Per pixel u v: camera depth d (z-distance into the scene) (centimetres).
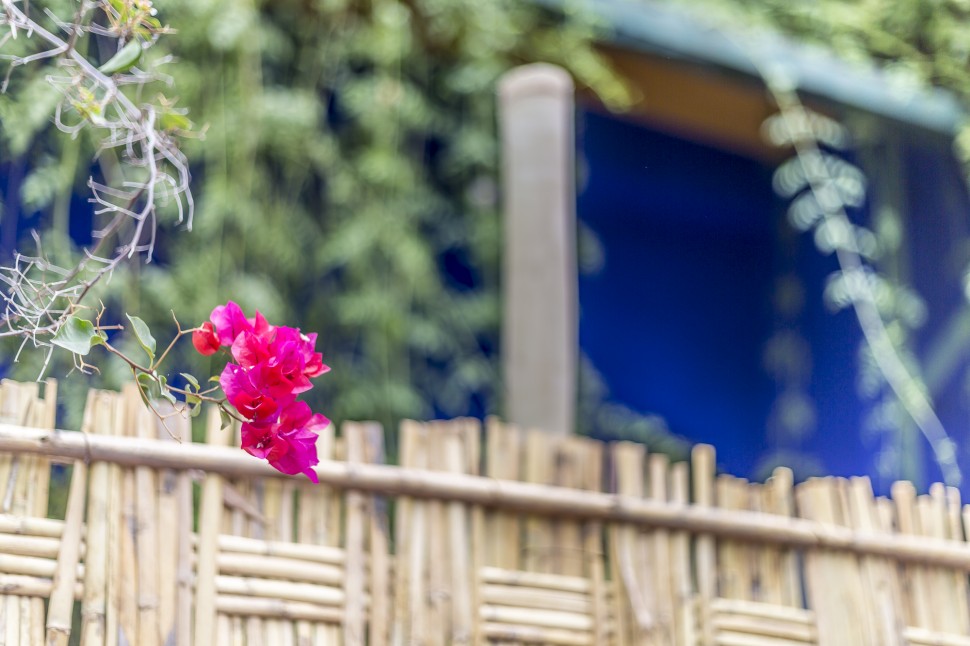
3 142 244
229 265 332
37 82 235
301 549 169
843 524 199
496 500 183
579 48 354
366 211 368
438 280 384
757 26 354
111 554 155
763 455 418
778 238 419
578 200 401
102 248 291
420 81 379
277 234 346
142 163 154
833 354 398
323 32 358
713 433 415
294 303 357
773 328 420
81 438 156
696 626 188
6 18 150
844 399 393
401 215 373
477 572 180
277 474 168
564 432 265
